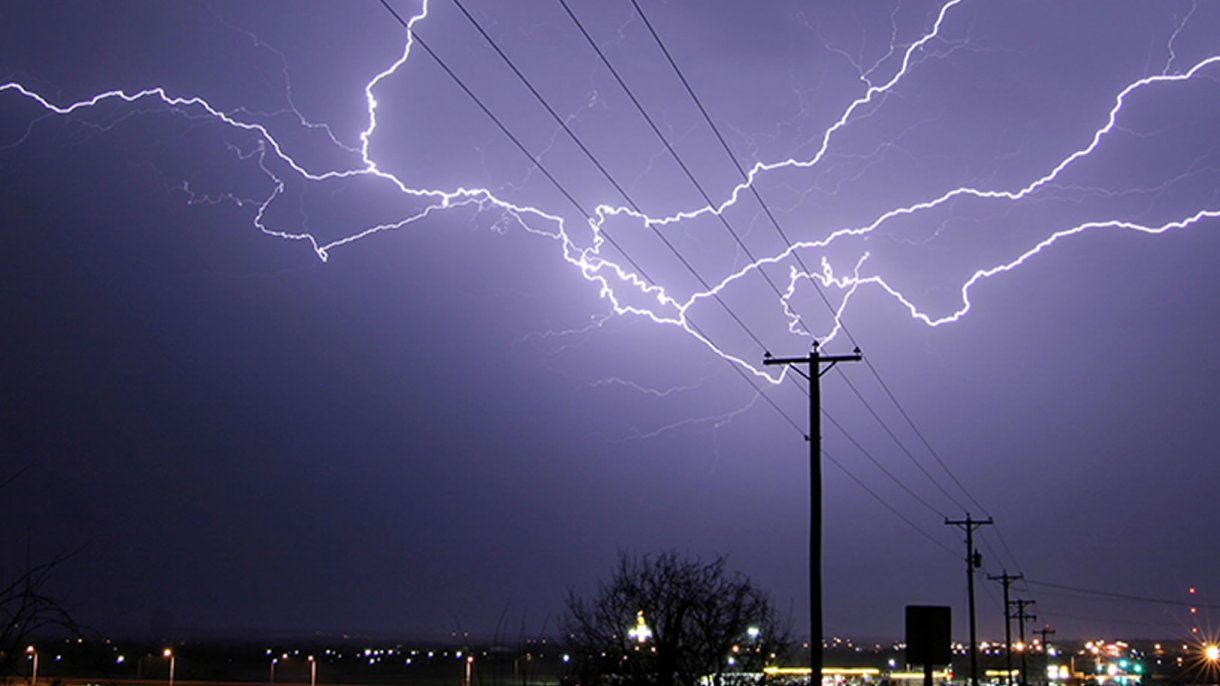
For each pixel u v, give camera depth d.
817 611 24.55
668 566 22.84
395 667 104.56
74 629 9.55
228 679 80.75
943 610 22.97
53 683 10.46
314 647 171.50
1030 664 131.12
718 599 22.73
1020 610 73.19
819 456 25.58
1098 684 99.25
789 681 28.05
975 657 51.66
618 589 22.58
